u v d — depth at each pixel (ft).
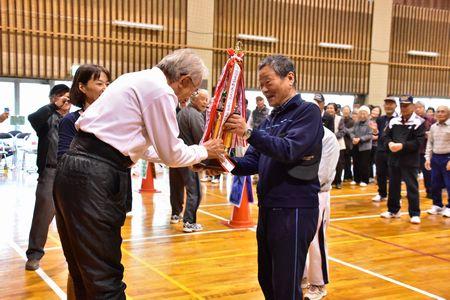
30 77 32.83
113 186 6.82
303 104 7.79
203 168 8.13
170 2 36.50
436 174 23.07
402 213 23.13
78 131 7.07
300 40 41.32
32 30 32.48
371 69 44.19
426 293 12.44
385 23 44.27
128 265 14.12
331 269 14.28
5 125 34.45
